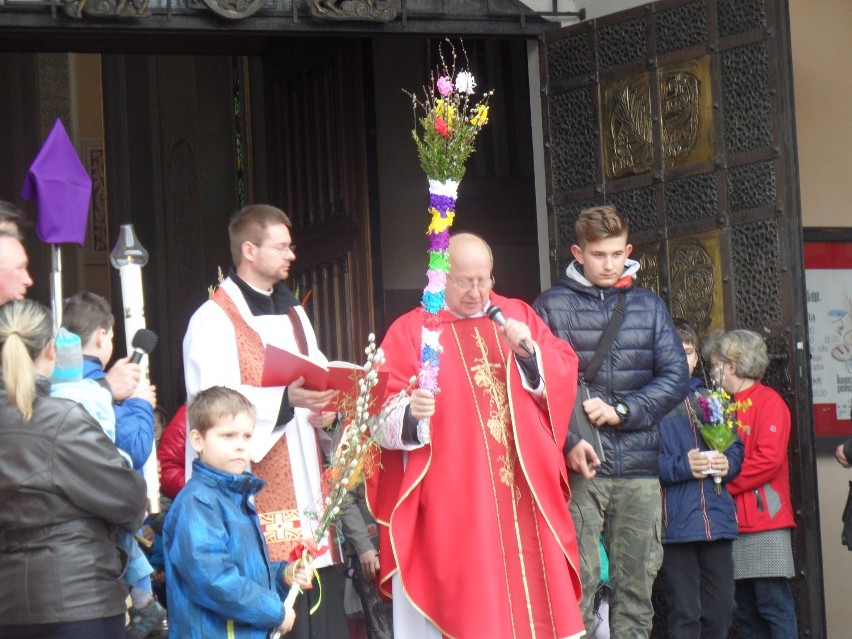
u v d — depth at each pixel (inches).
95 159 1327.5
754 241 561.6
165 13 557.0
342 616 458.9
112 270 1210.6
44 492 353.7
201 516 377.7
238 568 382.6
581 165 610.9
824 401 697.0
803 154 706.2
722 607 523.8
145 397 406.9
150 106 1103.6
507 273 780.0
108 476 357.7
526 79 781.9
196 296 995.9
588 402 476.7
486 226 778.8
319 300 723.4
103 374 408.2
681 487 522.3
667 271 584.4
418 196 761.0
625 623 483.5
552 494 438.3
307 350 458.9
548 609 433.4
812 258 701.9
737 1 567.8
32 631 352.2
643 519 481.4
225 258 953.5
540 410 444.5
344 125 698.8
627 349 486.9
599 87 605.3
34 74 1316.4
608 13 616.1
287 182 750.5
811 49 714.2
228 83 946.7
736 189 566.9
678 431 525.7
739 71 567.2
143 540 482.9
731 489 549.0
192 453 443.5
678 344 492.7
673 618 523.8
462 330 452.8
